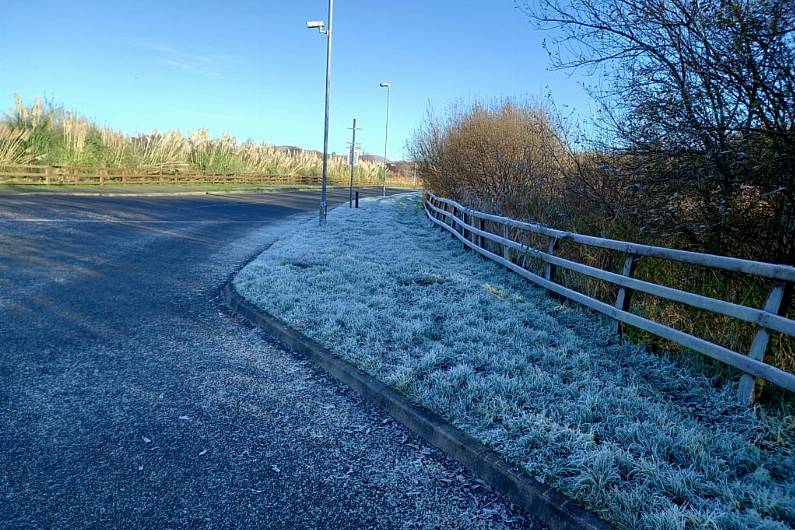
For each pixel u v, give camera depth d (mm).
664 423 3215
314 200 30406
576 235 6121
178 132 39188
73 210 16719
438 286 7164
